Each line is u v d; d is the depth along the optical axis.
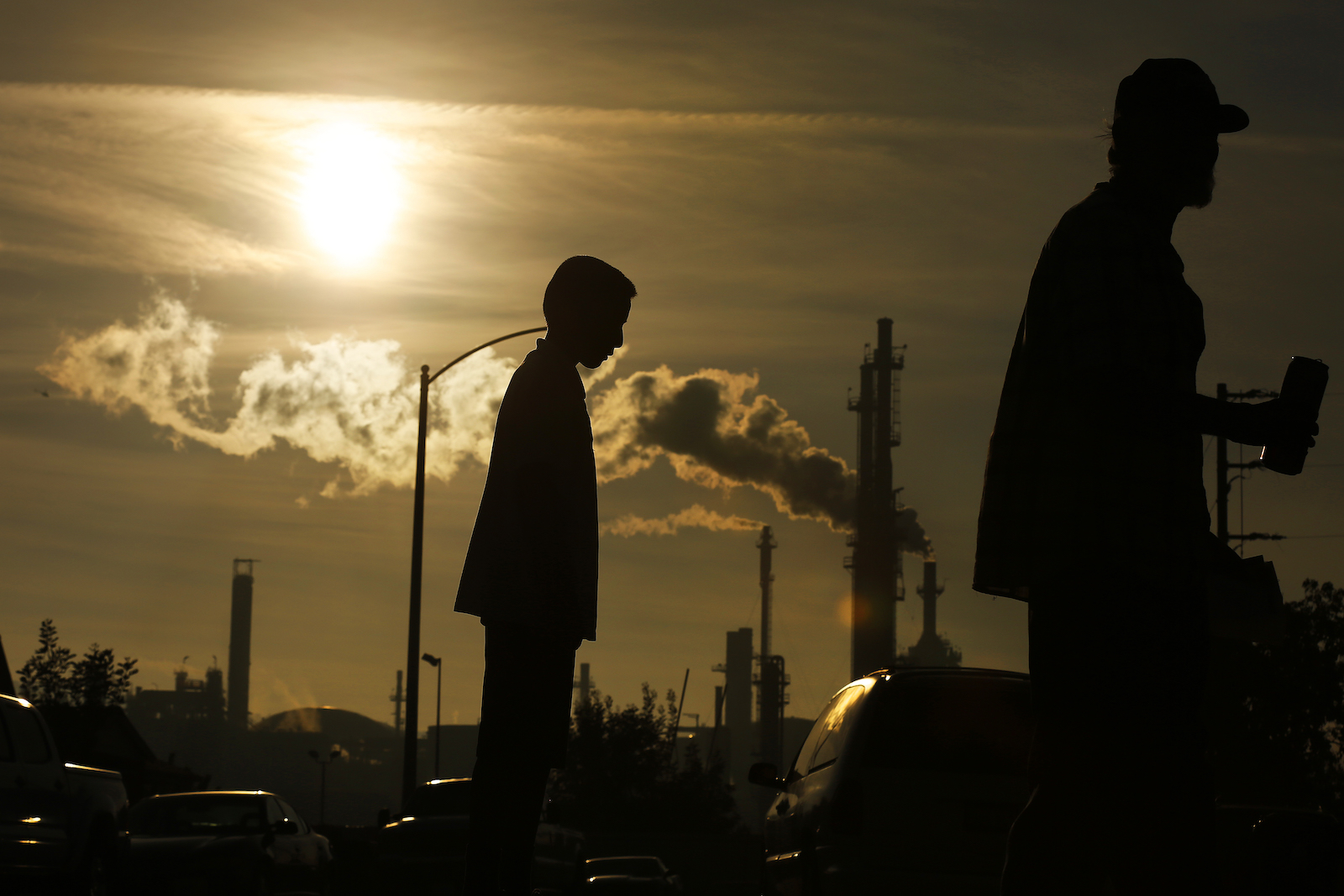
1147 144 3.18
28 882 10.89
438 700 70.62
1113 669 2.99
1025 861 3.04
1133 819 2.98
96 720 38.12
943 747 8.09
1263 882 3.86
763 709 127.88
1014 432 3.17
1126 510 3.02
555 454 4.14
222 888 14.94
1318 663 36.38
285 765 191.12
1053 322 3.11
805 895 8.61
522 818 3.99
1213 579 3.35
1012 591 3.23
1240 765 36.16
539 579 4.05
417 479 25.31
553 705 4.05
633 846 49.62
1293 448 3.03
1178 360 3.06
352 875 22.50
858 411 119.06
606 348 4.37
